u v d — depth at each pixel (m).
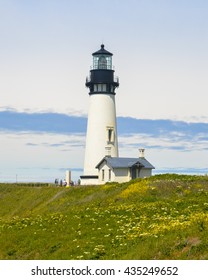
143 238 28.53
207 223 27.94
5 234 37.44
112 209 42.66
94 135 88.38
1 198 78.56
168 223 31.97
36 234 35.78
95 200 57.12
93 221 37.78
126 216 38.12
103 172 80.50
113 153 88.44
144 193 51.91
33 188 78.56
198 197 46.91
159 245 25.50
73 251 29.70
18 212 70.06
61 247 31.52
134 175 80.12
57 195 67.38
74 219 39.75
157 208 40.47
